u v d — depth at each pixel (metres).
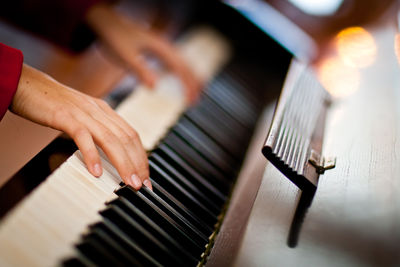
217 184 1.00
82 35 1.26
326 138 0.99
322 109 1.06
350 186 0.87
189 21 1.48
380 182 0.86
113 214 0.83
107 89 1.09
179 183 0.96
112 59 1.21
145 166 0.90
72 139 0.90
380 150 0.91
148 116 1.06
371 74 1.12
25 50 1.18
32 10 1.22
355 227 0.83
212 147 1.06
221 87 1.23
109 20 1.26
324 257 0.81
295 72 1.11
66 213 0.80
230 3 1.38
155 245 0.84
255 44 1.35
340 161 0.91
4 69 0.88
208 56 1.32
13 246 0.75
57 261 0.76
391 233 0.80
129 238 0.83
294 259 0.82
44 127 0.93
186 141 1.04
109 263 0.79
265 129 1.15
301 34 1.34
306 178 0.87
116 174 0.90
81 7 1.24
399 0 1.29
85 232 0.80
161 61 1.24
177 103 1.13
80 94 0.93
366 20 1.44
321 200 0.87
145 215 0.86
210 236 0.91
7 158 0.87
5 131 0.91
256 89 1.28
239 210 0.93
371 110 1.01
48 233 0.78
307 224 0.85
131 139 0.90
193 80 1.21
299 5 1.66
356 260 0.80
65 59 1.21
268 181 0.93
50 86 0.91
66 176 0.84
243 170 1.05
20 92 0.89
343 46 1.28
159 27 1.44
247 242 0.85
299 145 0.91
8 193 0.80
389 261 0.79
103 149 0.89
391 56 1.14
